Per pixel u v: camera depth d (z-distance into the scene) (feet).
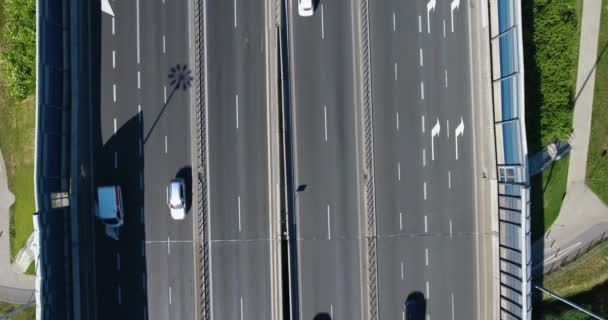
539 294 142.31
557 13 137.49
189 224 131.85
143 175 132.46
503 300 130.41
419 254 133.80
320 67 132.57
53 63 122.93
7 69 130.93
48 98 120.78
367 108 132.98
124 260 132.26
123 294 132.16
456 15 134.41
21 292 140.67
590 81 143.33
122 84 132.26
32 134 140.26
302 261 132.26
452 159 134.51
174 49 131.95
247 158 131.95
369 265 132.36
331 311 132.26
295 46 132.36
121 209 130.00
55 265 120.67
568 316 135.64
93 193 131.95
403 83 133.80
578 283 142.61
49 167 120.57
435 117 134.31
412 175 133.90
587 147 143.23
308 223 132.26
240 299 131.54
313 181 132.46
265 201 131.95
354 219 132.77
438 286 133.80
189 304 131.75
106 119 132.16
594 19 143.43
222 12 131.95
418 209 134.00
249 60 131.95
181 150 132.16
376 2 133.39
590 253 143.02
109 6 132.16
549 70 137.08
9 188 140.26
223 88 132.16
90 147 131.85
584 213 143.33
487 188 134.62
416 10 134.00
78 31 130.52
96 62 131.95
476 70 134.82
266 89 132.16
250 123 131.95
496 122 131.85
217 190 131.95
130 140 132.26
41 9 118.11
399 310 133.28
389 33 133.59
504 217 128.98
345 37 132.87
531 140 139.54
